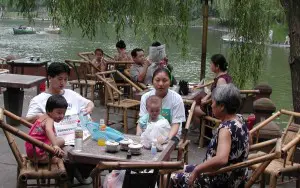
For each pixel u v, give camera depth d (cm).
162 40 891
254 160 326
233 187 334
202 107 614
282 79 1909
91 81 925
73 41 3425
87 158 356
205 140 635
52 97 394
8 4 828
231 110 329
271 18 876
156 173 305
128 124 745
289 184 495
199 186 338
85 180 464
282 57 2755
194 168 341
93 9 799
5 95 701
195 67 2114
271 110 617
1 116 377
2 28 4906
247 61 862
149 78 786
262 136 531
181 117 459
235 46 868
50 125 387
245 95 752
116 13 851
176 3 877
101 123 450
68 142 416
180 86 678
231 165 327
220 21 920
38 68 1080
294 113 483
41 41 3516
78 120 448
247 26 852
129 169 291
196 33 3666
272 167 420
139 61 813
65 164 429
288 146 389
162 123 400
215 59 592
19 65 993
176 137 443
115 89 695
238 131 324
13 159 546
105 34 856
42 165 392
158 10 860
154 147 371
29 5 803
